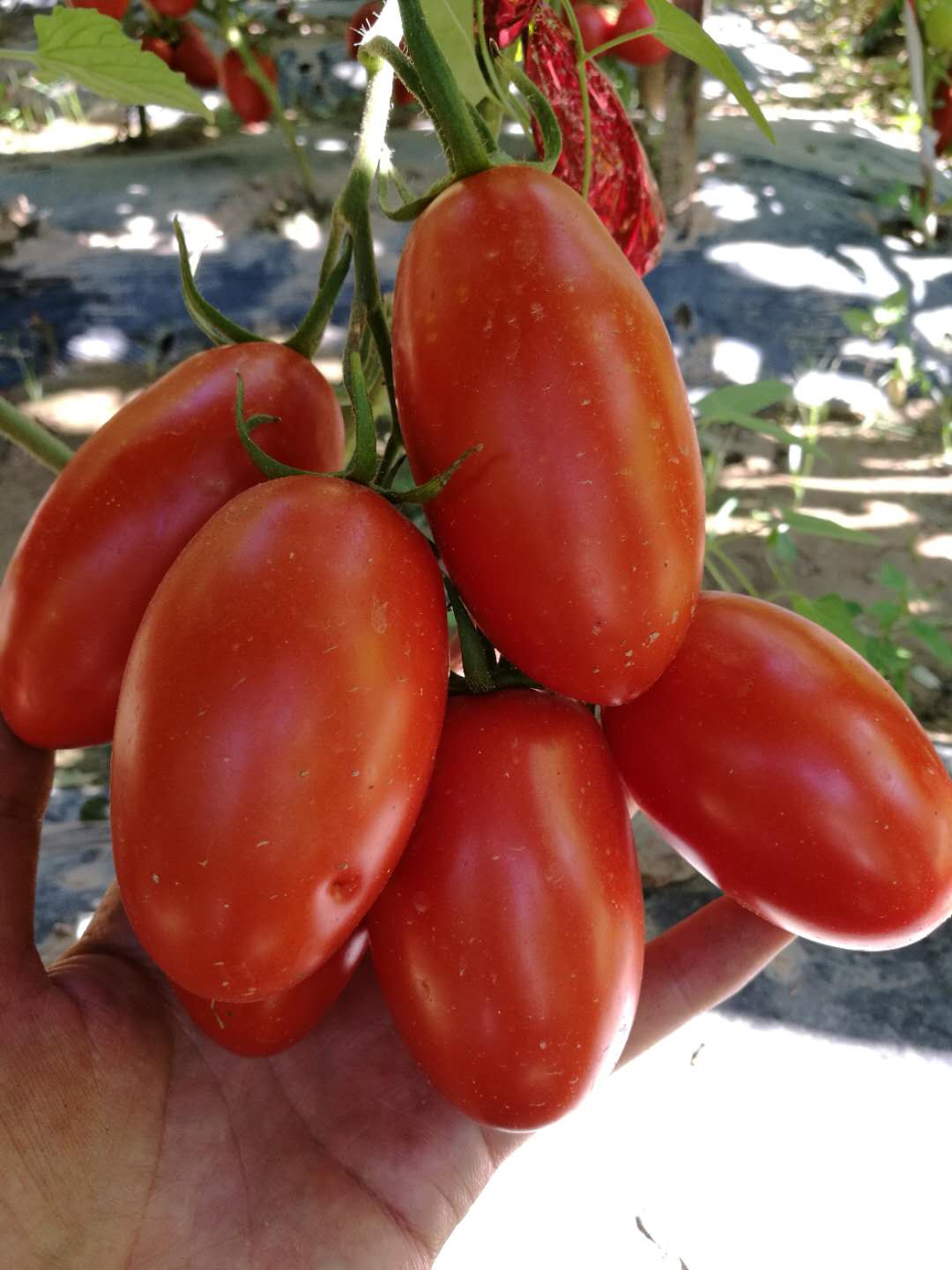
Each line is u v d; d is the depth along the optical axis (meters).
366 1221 0.23
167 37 1.07
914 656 0.63
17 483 0.75
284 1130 0.24
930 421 0.83
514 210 0.16
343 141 1.03
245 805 0.14
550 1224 0.31
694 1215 0.31
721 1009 0.35
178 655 0.15
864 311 0.81
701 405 0.39
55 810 0.46
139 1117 0.23
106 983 0.24
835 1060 0.34
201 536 0.16
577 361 0.15
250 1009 0.19
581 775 0.18
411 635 0.16
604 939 0.17
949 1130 0.33
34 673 0.19
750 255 0.86
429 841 0.17
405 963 0.18
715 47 0.21
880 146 1.12
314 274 0.87
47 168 0.97
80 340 0.84
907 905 0.18
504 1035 0.17
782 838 0.18
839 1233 0.31
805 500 0.75
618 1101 0.33
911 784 0.18
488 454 0.16
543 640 0.16
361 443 0.16
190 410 0.18
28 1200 0.21
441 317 0.16
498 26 0.24
